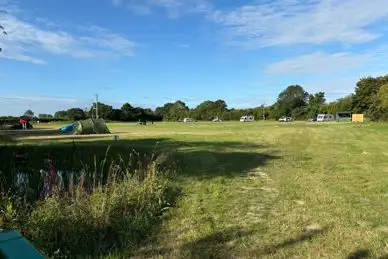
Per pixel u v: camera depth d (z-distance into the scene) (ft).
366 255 15.58
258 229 19.15
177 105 519.19
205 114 431.84
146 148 58.39
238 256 15.64
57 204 18.29
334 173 37.17
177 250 16.29
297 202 25.12
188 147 65.82
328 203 24.47
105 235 18.03
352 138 90.17
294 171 38.58
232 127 173.68
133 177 26.48
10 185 24.09
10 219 16.12
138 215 20.35
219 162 45.47
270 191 28.68
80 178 24.14
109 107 397.60
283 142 78.48
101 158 44.11
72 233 16.99
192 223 20.24
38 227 16.28
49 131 148.97
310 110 363.35
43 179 25.03
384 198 25.94
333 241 17.17
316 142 78.69
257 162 45.73
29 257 6.34
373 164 44.09
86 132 123.75
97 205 19.16
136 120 412.77
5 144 57.62
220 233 18.49
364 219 20.76
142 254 15.90
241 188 29.94
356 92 276.41
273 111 395.75
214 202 25.11
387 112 181.27
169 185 29.48
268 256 15.60
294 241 17.30
